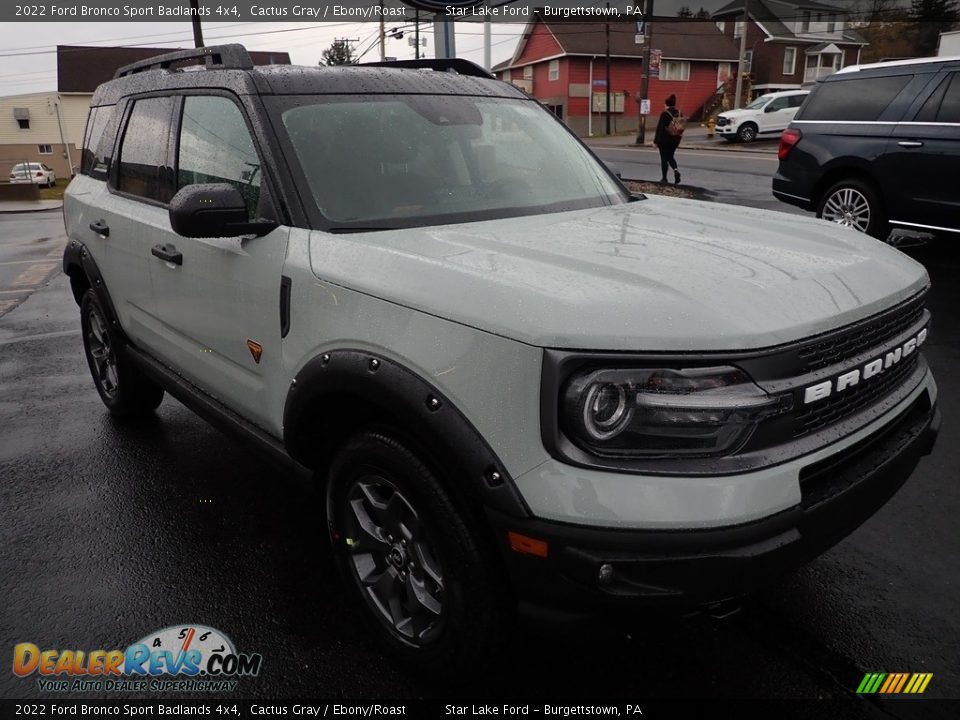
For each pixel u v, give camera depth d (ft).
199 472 12.53
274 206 8.46
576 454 5.80
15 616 8.92
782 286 6.52
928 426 7.82
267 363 8.68
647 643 8.21
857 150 24.82
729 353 5.74
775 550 5.81
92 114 14.88
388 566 7.75
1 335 22.49
